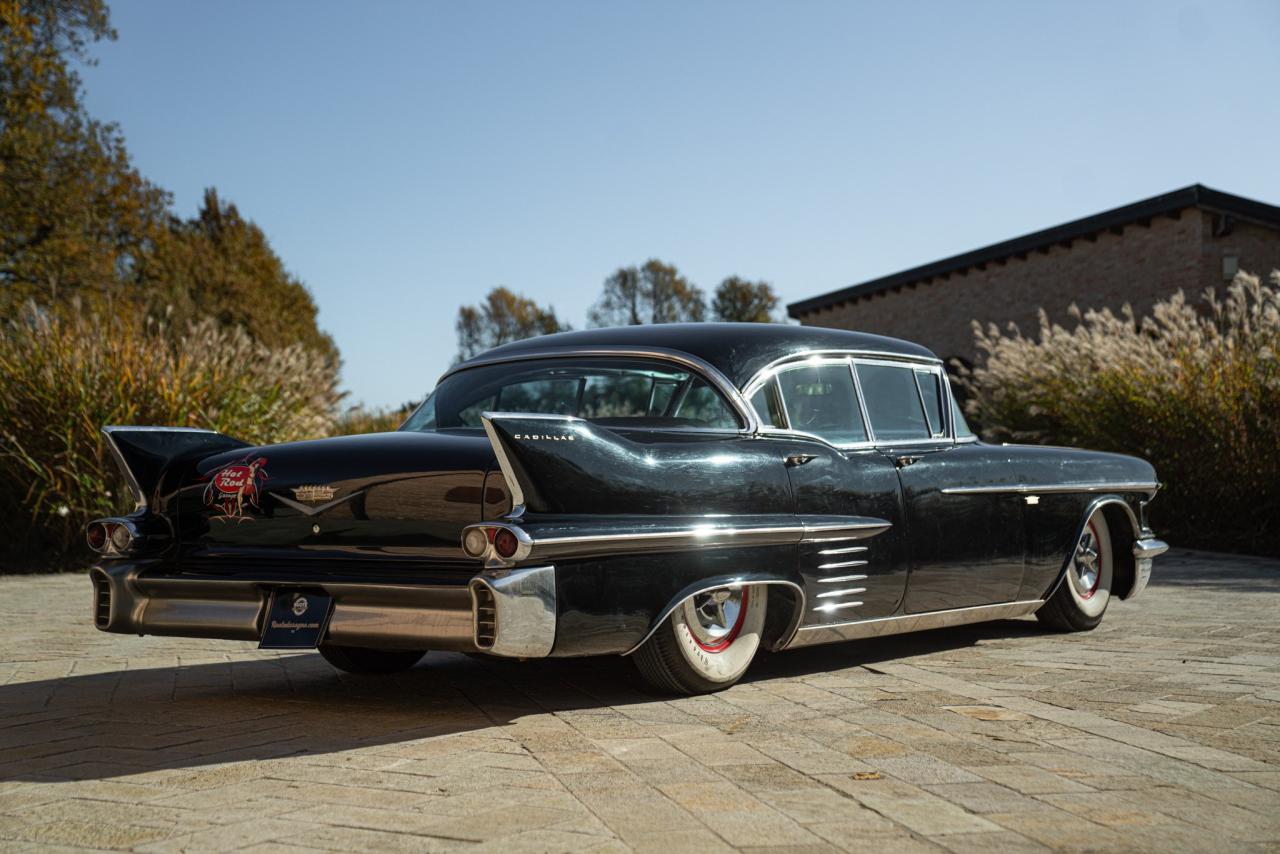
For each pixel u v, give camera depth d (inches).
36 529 376.2
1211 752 120.7
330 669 182.4
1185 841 92.2
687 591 142.4
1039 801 103.1
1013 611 196.1
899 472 173.8
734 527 145.5
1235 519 408.2
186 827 96.3
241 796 105.6
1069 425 481.1
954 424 199.6
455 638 126.6
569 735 129.6
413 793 106.0
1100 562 218.1
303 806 102.0
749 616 155.3
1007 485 190.2
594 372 164.4
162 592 145.5
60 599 285.1
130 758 121.1
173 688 164.7
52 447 373.4
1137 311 665.0
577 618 131.1
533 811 100.0
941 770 113.3
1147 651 189.5
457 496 132.6
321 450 142.9
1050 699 148.8
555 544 127.0
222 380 415.2
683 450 146.6
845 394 177.0
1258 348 404.8
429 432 154.6
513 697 154.6
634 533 135.0
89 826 96.7
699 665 148.5
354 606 132.6
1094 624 215.5
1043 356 516.4
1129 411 431.5
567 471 132.5
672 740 126.6
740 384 160.2
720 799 103.5
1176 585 290.0
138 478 149.9
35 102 1008.2
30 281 1027.9
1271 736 128.0
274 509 142.2
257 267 1918.1
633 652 147.6
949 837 92.9
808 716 138.9
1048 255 743.1
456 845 90.8
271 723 138.9
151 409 383.6
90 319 432.1
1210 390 406.3
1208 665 175.0
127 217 1139.9
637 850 89.6
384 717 142.1
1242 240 619.8
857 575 164.6
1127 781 109.7
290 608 136.3
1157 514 431.2
